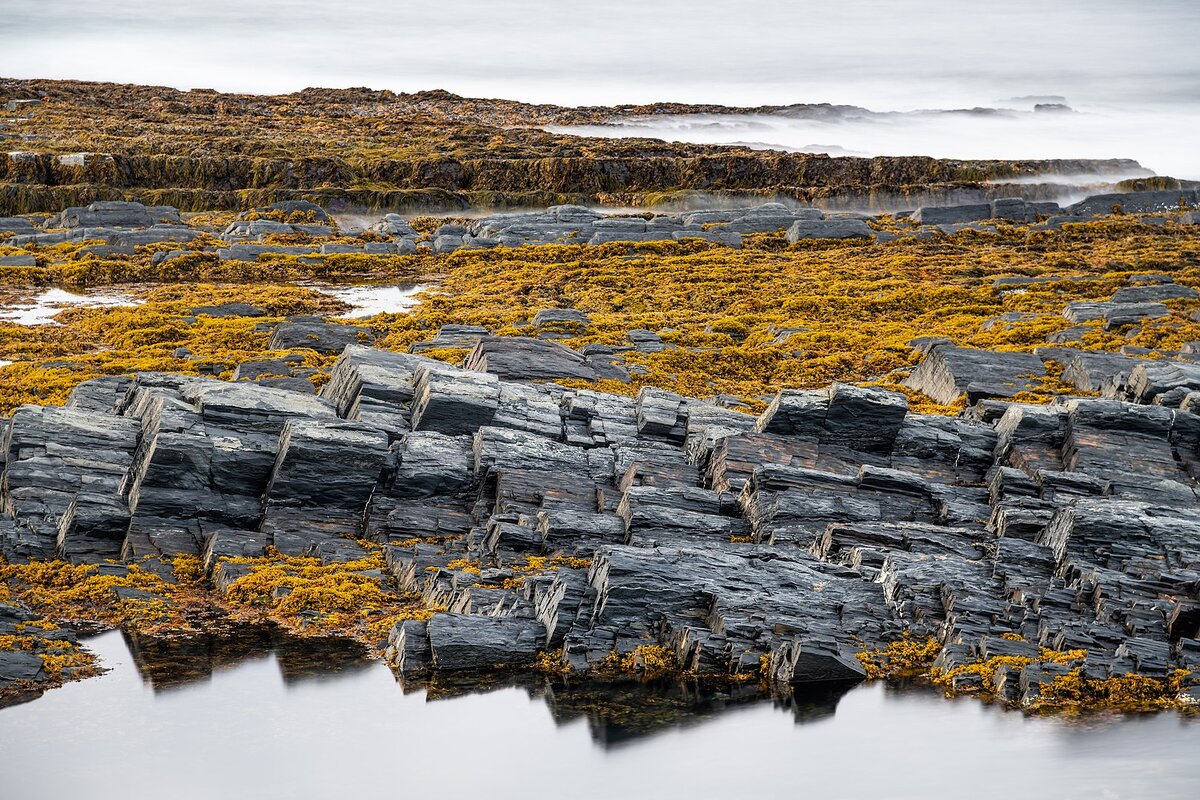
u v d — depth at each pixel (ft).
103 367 219.20
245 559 128.67
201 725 100.68
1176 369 164.04
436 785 92.17
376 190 482.28
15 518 131.75
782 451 143.43
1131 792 85.76
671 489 134.82
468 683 108.68
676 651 111.34
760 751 96.32
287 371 208.23
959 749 94.94
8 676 106.32
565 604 114.52
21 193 448.24
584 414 156.56
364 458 137.18
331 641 116.26
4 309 286.25
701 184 533.55
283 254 362.33
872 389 149.18
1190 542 116.37
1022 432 145.48
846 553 124.06
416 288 330.34
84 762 94.27
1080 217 440.04
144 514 132.57
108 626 117.29
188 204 459.32
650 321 277.44
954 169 554.87
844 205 508.12
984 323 271.08
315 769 94.17
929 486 136.67
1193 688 102.68
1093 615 111.34
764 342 261.03
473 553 129.49
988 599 114.01
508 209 493.77
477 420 149.59
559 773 93.45
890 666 109.91
